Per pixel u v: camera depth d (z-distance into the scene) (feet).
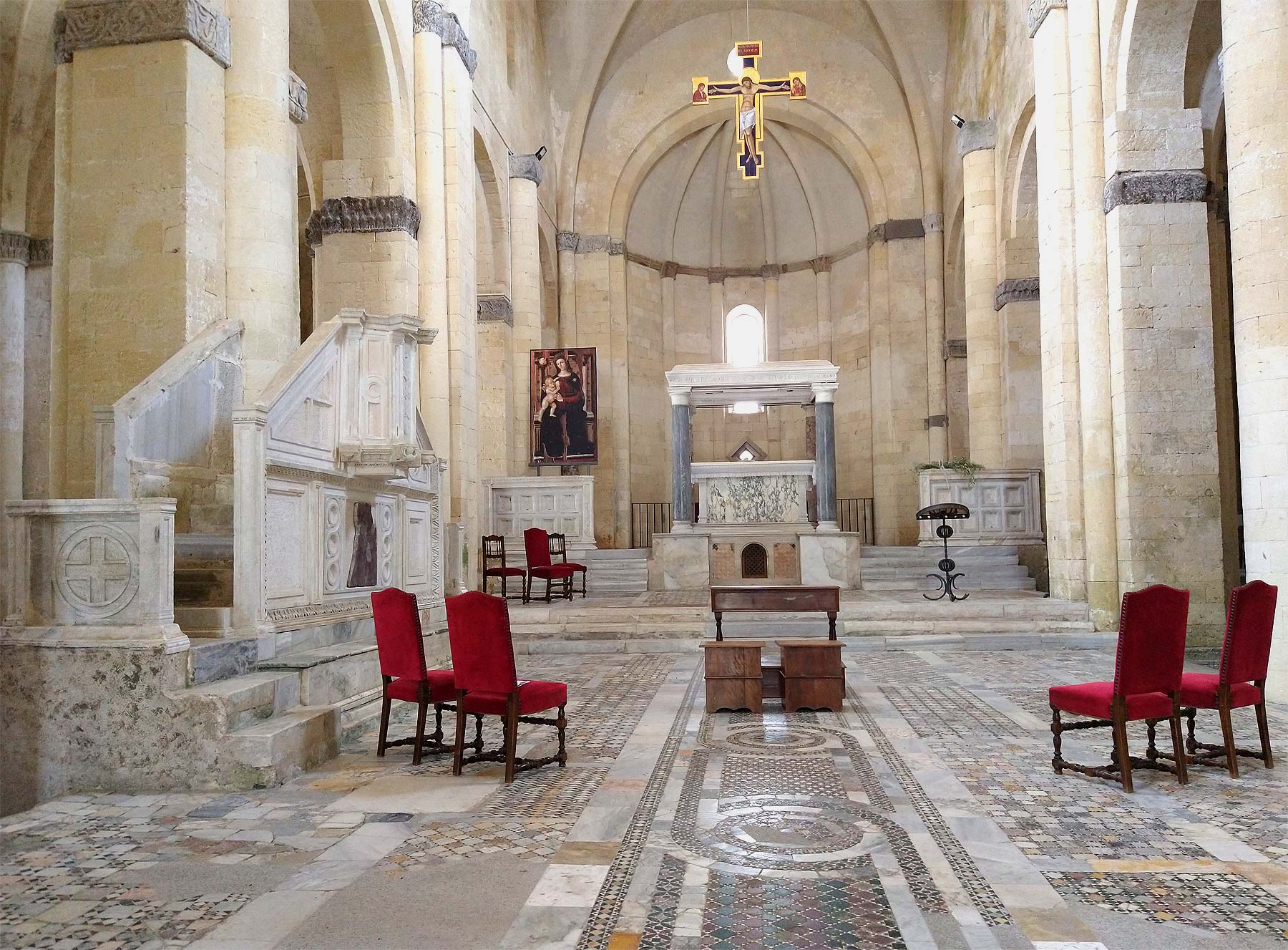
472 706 20.76
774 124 88.84
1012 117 58.90
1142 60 40.19
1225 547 51.19
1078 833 16.44
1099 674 33.68
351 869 15.02
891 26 76.64
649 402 89.56
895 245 80.43
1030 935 12.32
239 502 23.82
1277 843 15.80
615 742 23.80
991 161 63.26
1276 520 28.17
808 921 12.83
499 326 63.57
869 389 86.07
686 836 16.43
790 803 18.39
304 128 47.96
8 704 20.45
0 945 12.33
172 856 15.75
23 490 48.19
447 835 16.63
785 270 94.32
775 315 94.27
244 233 31.48
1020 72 56.75
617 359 81.41
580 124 80.18
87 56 30.19
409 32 46.75
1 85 43.93
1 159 45.91
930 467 60.34
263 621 23.95
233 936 12.57
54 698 20.33
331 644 27.58
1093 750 22.48
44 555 20.80
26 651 20.48
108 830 17.21
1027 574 56.49
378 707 26.86
